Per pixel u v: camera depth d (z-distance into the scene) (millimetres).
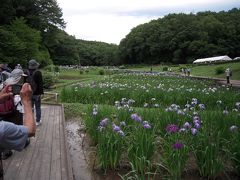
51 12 69625
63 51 97562
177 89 16172
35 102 9031
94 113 7586
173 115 7598
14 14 54844
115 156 5699
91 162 6328
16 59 42281
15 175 5188
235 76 40750
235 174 5645
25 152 6523
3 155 5816
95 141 7504
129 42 135625
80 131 9227
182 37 117562
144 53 131500
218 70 46844
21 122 5539
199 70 59281
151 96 14430
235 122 7074
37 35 48625
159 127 7410
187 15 144625
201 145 5496
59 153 6477
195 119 6812
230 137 6270
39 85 8789
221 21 127875
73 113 12047
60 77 42438
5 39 41625
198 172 5668
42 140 7523
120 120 7758
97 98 14945
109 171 5770
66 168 5559
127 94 14953
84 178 5523
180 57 117438
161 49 124500
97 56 145375
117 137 5762
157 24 133750
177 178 5074
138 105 14219
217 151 5312
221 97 14000
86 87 16312
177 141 5082
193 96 14258
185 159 5277
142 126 6273
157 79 29156
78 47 143750
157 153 6371
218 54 109312
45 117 10641
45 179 5020
